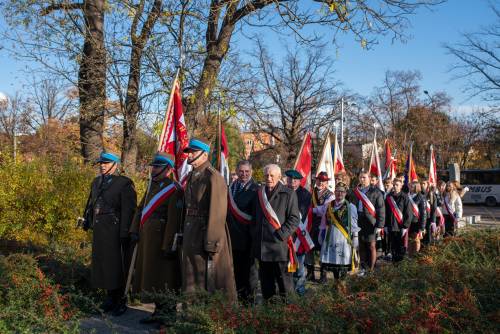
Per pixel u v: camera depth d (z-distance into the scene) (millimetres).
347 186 8219
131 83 12500
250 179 6676
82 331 5254
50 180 9391
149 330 5605
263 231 5938
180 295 5258
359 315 4512
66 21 11930
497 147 42531
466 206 43625
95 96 12562
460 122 45531
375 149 13680
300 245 7340
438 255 7512
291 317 4457
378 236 10656
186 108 12398
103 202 6414
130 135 12664
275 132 33625
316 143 31906
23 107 34656
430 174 17281
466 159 49750
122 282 6367
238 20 12492
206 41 12625
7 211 8891
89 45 12430
